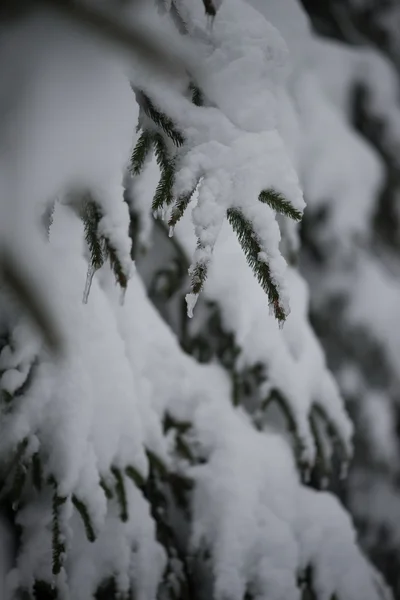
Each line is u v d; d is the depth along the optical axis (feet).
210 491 6.04
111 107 4.50
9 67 4.07
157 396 5.98
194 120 4.75
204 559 5.99
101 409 5.32
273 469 6.17
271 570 5.97
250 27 4.83
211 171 4.73
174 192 4.71
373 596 6.25
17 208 4.15
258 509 6.06
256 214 4.72
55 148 4.36
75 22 3.90
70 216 5.11
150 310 5.95
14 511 5.33
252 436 6.21
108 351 5.37
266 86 4.82
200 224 4.67
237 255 6.05
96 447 5.32
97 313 5.38
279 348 6.24
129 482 5.64
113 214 4.72
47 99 4.20
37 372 5.15
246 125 4.77
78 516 5.53
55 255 5.13
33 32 4.01
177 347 6.12
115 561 5.53
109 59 4.13
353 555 6.28
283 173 4.78
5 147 4.17
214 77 4.74
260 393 6.26
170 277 6.37
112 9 3.92
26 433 5.12
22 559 5.29
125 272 4.72
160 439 5.70
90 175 4.64
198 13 4.83
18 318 5.13
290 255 6.30
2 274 3.81
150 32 3.88
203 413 6.13
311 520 6.20
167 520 6.04
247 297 6.12
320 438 6.30
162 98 4.73
